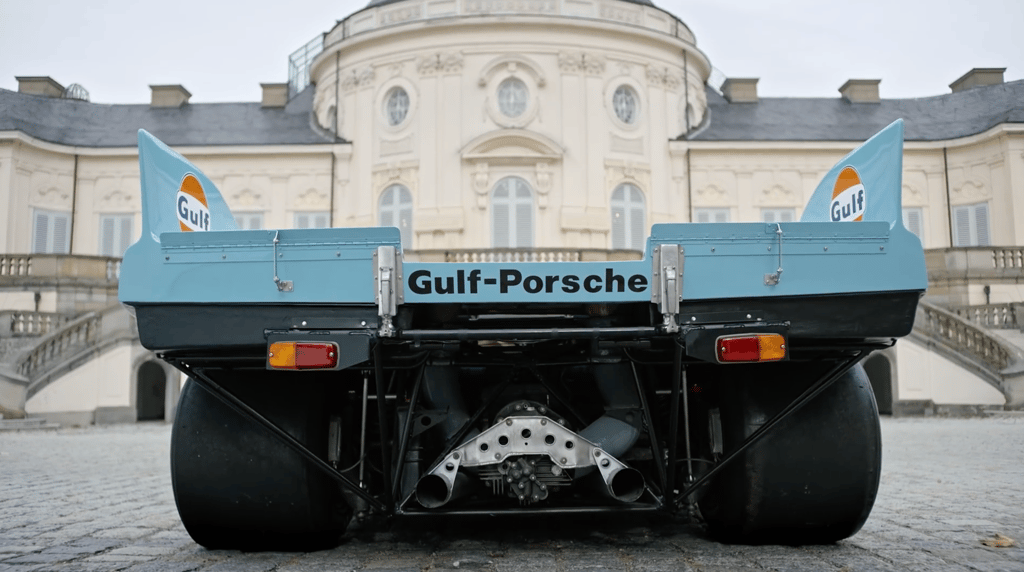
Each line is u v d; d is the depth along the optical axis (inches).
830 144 1310.3
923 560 146.1
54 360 964.0
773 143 1304.1
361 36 1218.0
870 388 156.6
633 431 150.6
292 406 150.3
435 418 151.6
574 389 156.9
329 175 1296.8
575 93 1178.0
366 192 1220.5
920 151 1365.7
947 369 967.6
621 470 137.4
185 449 151.9
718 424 154.1
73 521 202.4
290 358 130.6
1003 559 147.2
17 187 1311.5
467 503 152.7
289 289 134.3
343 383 157.1
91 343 984.9
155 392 1151.6
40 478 317.1
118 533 183.8
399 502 146.8
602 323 145.8
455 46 1176.8
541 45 1174.3
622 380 152.9
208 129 1386.6
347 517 163.8
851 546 159.2
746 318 135.4
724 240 136.2
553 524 184.1
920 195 1364.4
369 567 142.4
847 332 135.7
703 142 1274.6
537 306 144.6
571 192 1163.9
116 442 590.9
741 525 154.9
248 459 150.7
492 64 1168.2
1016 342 1010.1
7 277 1153.4
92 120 1433.3
